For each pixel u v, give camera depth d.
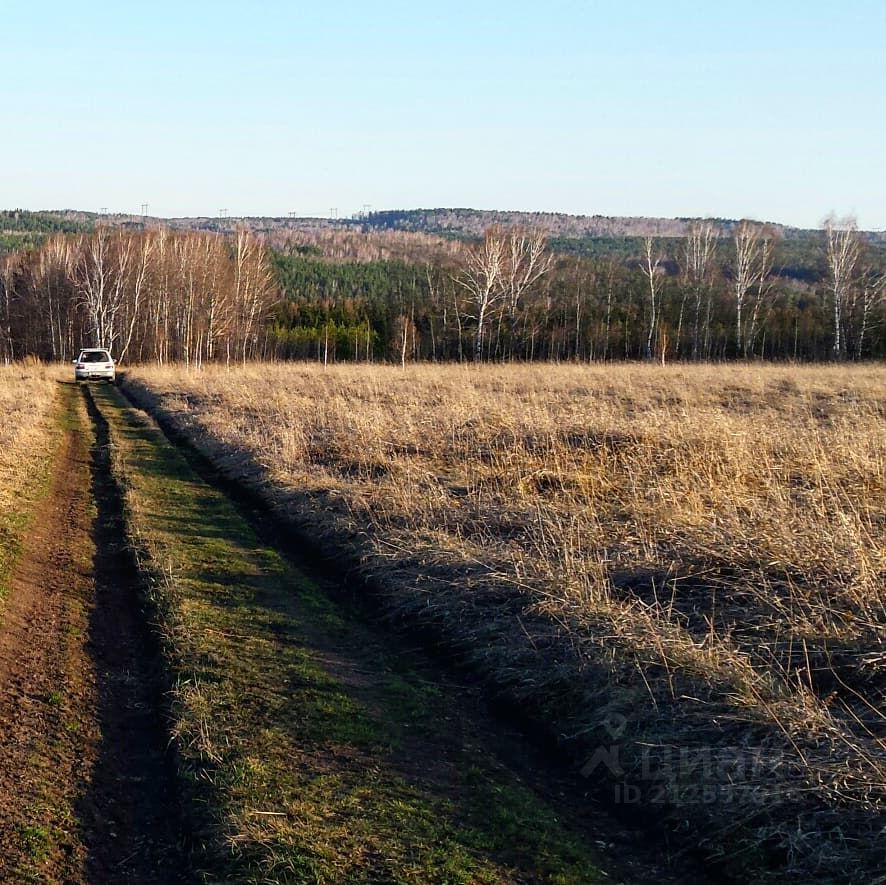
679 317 63.25
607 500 10.54
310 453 15.45
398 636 7.73
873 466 10.27
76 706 6.22
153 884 4.30
